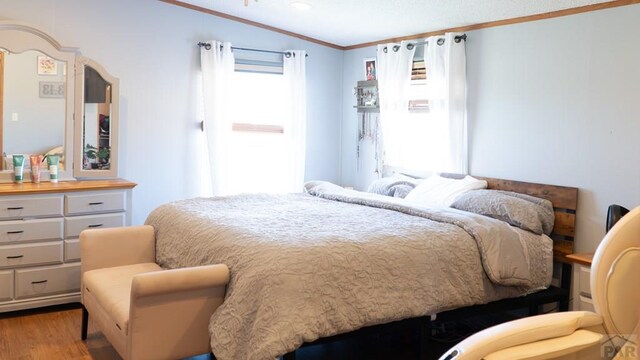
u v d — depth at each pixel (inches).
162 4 189.8
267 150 215.3
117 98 173.6
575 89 143.3
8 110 159.8
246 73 209.2
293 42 217.8
